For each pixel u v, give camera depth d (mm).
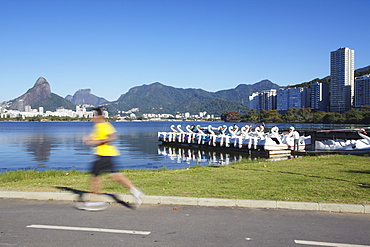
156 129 108312
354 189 9383
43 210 7473
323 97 171500
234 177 12008
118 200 8227
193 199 7980
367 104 142875
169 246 5340
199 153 33281
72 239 5633
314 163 16672
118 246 5328
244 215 7105
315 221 6711
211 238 5711
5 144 42688
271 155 30734
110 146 8070
